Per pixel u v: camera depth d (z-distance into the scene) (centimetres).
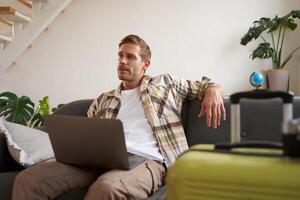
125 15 323
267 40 289
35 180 130
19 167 173
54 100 340
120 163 129
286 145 67
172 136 165
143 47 183
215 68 303
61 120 130
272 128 148
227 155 72
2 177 150
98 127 122
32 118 287
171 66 314
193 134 172
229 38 299
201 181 68
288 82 251
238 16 297
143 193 134
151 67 318
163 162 157
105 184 122
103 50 329
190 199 69
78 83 335
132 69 178
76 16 333
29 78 344
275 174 62
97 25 329
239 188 65
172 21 312
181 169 70
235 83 298
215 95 165
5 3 287
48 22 304
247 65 295
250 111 154
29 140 172
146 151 155
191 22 308
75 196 140
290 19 266
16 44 299
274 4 289
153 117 166
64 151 138
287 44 285
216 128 165
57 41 338
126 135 165
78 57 335
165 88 176
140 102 175
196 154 74
